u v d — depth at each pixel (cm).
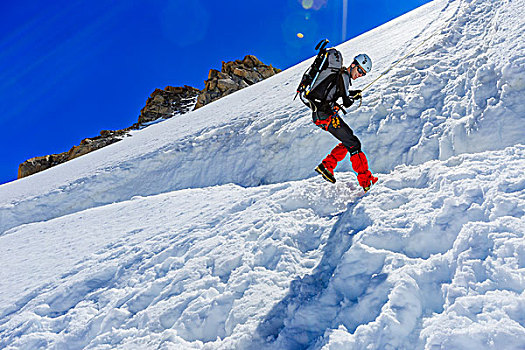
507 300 153
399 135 523
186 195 684
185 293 297
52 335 306
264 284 272
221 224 420
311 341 205
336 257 270
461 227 216
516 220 192
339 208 360
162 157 1159
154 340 255
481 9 664
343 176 450
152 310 290
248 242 343
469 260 185
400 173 357
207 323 257
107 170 1250
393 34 1143
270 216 379
